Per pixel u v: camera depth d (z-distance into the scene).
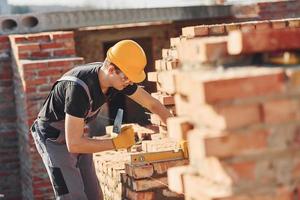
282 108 2.81
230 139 2.79
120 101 11.06
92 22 10.47
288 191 2.86
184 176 3.20
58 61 7.98
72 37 8.38
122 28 11.62
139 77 5.18
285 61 3.01
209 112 2.85
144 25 11.42
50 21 10.12
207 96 2.76
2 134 8.91
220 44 3.07
